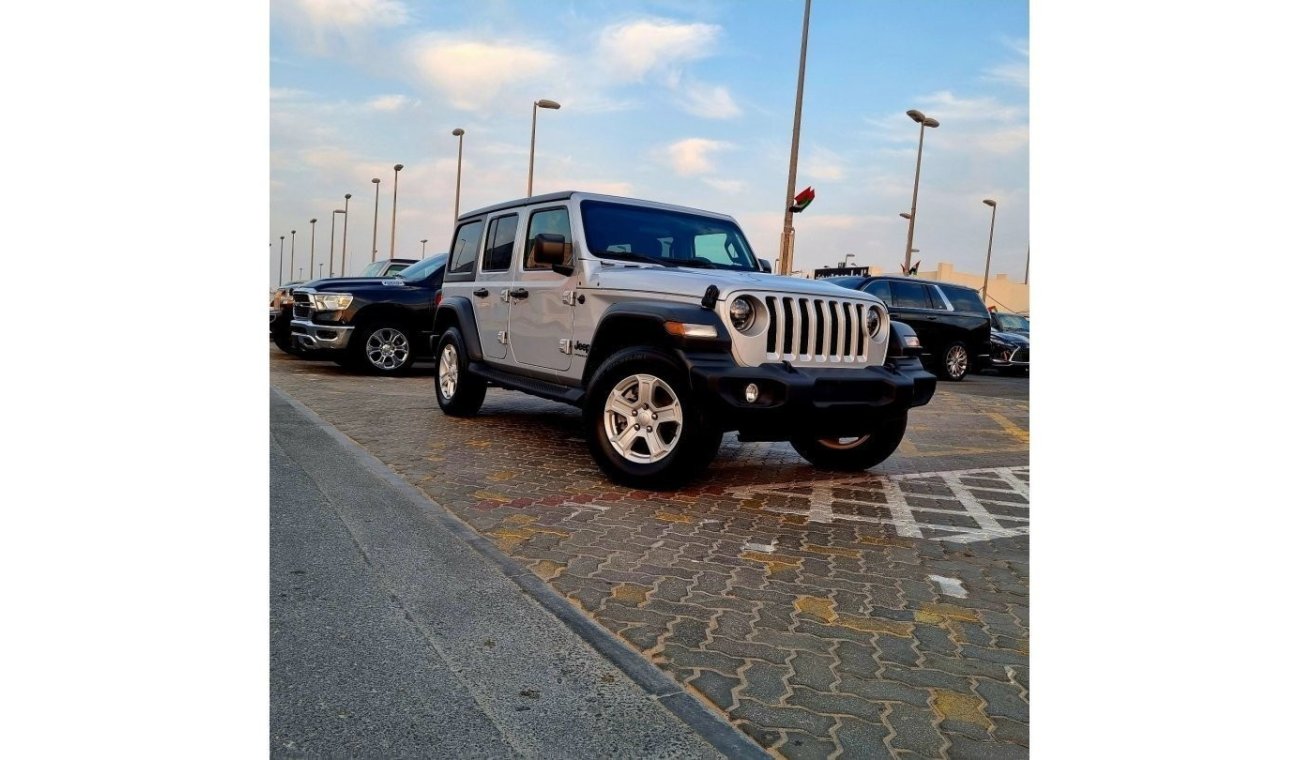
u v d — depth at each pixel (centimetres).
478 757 212
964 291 1516
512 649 273
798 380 465
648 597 330
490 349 689
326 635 276
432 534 392
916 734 235
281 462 530
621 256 586
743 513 466
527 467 562
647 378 491
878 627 312
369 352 1135
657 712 238
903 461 667
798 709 247
